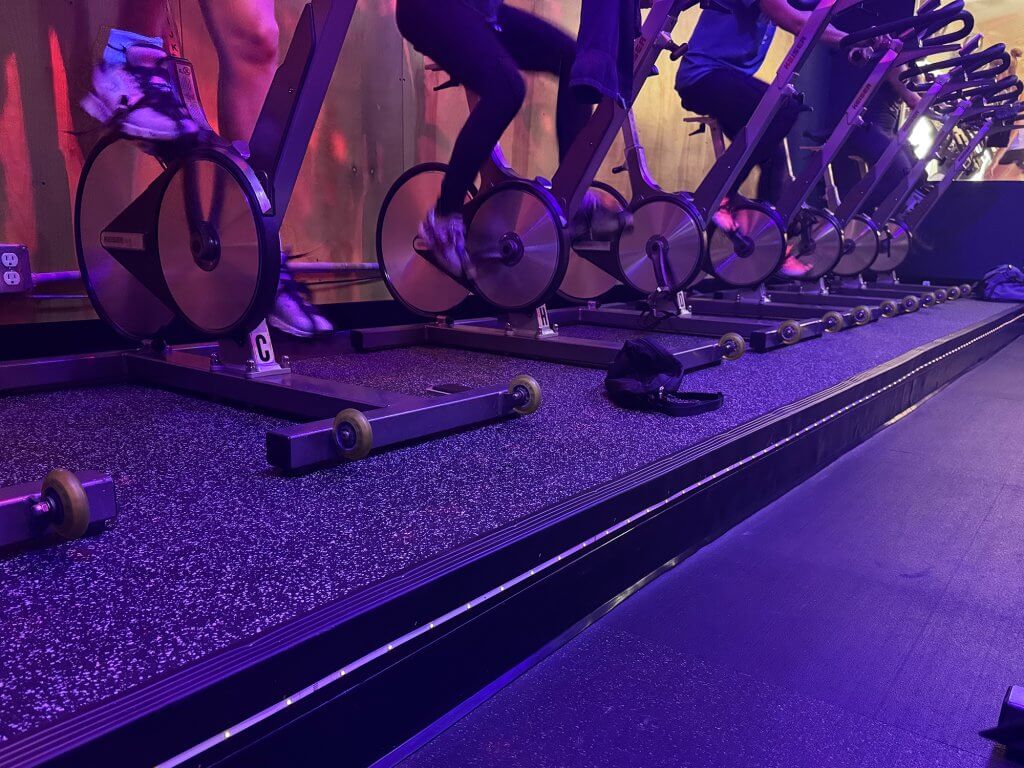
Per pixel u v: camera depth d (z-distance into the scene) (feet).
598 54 7.07
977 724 3.35
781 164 13.85
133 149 6.90
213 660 2.49
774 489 6.54
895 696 3.55
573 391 7.30
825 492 6.78
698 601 4.54
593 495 4.29
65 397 6.64
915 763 3.06
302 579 3.12
